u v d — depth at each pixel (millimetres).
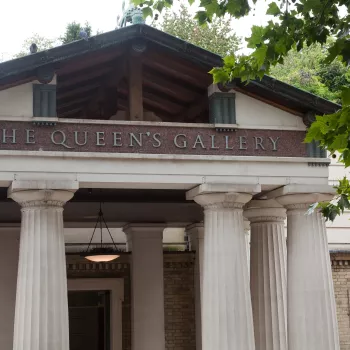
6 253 18375
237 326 14414
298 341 15016
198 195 14727
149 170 14344
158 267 20094
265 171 14953
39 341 13523
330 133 9070
